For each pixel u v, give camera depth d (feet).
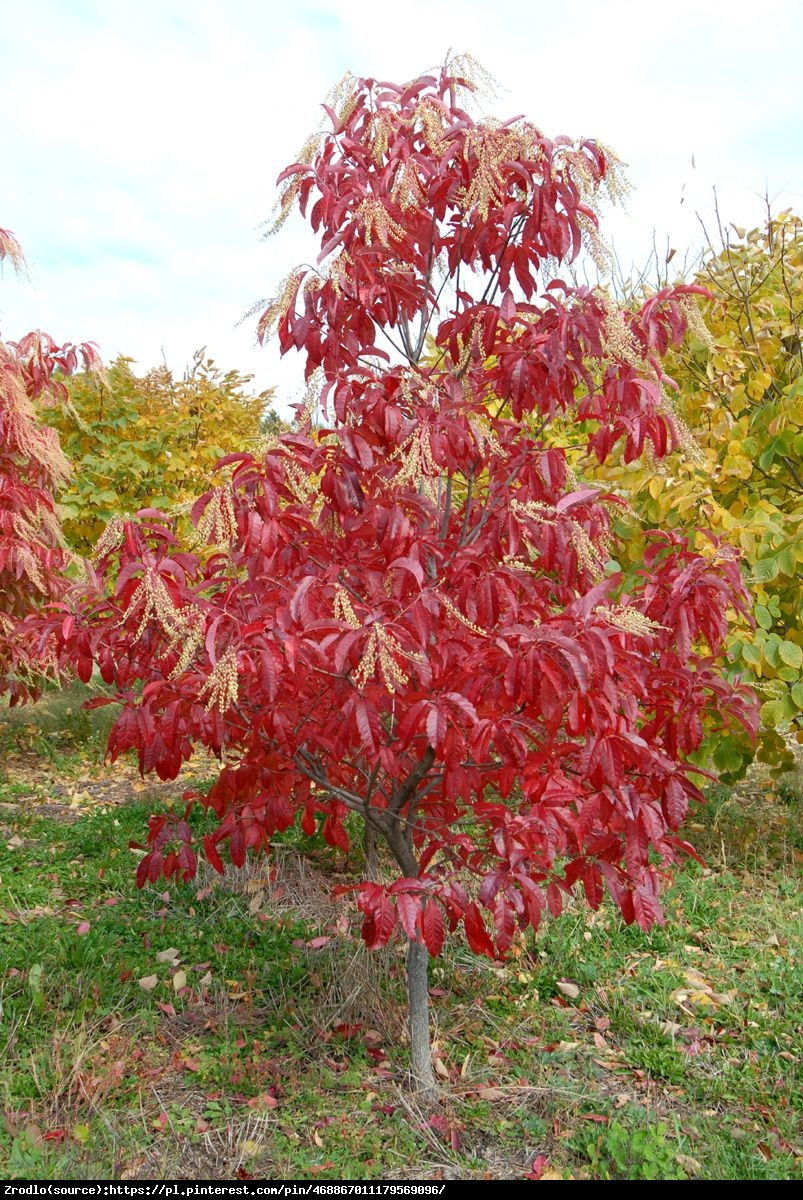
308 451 7.64
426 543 7.69
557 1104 8.91
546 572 10.07
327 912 12.85
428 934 7.50
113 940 11.72
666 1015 10.57
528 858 7.68
